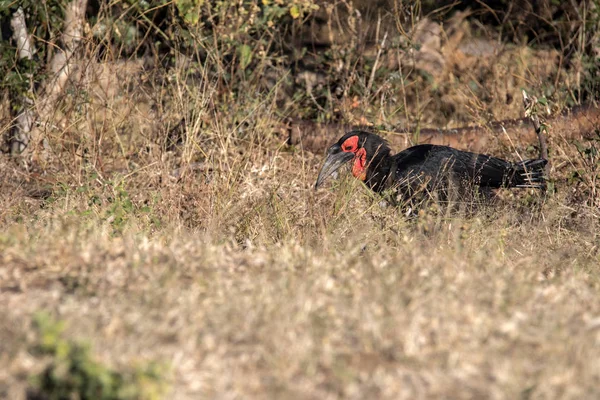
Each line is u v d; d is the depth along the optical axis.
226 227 12.23
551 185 13.28
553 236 12.04
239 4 16.20
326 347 6.70
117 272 8.33
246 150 14.80
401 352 6.73
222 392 6.07
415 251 9.65
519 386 6.19
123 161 14.93
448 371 6.42
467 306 7.51
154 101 15.74
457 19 21.52
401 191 13.14
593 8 20.00
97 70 15.55
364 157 13.45
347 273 8.73
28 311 7.15
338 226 12.01
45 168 14.88
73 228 9.99
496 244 10.92
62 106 15.46
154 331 6.91
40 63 15.88
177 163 14.34
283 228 12.02
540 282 8.89
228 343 6.83
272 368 6.42
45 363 6.20
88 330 6.77
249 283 8.14
